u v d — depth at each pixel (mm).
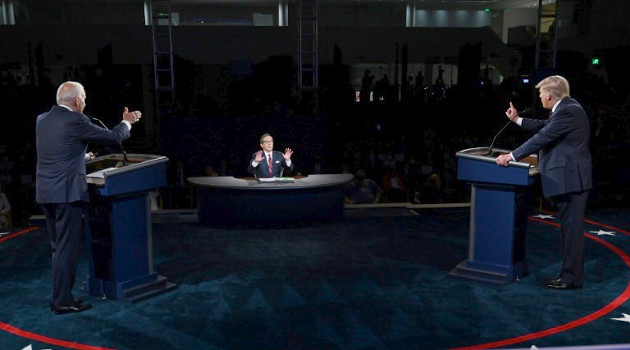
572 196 3645
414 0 12531
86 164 3816
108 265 3633
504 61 11758
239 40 10820
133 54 10641
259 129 8891
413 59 11609
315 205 5785
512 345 2953
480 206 3979
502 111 11156
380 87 11383
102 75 10711
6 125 10477
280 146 8945
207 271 4262
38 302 3615
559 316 3346
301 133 8953
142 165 3580
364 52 11406
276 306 3543
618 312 3402
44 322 3285
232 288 3879
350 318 3342
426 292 3781
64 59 10641
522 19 13625
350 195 7105
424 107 11516
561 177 3596
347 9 12711
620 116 8797
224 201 5699
